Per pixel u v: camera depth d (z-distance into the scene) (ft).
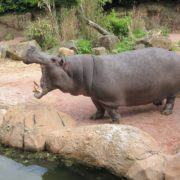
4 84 32.04
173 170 16.47
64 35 45.34
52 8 50.39
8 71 36.99
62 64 21.71
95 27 45.39
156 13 56.44
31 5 52.60
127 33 46.88
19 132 21.42
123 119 23.00
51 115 22.13
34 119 21.72
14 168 19.71
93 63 22.09
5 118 22.59
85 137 19.44
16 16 52.37
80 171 19.12
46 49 43.37
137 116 23.40
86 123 22.85
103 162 18.52
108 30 47.16
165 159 17.47
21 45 41.19
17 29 52.37
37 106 22.97
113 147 18.35
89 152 19.01
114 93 21.95
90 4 47.80
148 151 17.81
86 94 22.52
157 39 40.81
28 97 27.81
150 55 22.77
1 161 20.39
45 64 21.58
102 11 53.06
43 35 43.93
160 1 57.82
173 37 49.75
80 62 22.00
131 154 17.76
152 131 21.15
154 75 22.48
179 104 25.09
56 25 45.57
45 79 22.03
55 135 20.66
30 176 18.97
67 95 28.12
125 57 22.56
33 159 20.36
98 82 21.83
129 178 17.39
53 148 20.43
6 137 21.80
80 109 25.26
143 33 46.60
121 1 56.18
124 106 23.13
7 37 51.80
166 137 20.39
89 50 41.39
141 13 55.62
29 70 36.88
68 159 19.84
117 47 42.01
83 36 45.91
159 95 23.09
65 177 18.75
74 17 46.83
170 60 22.91
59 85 21.89
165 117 23.08
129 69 22.16
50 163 19.89
